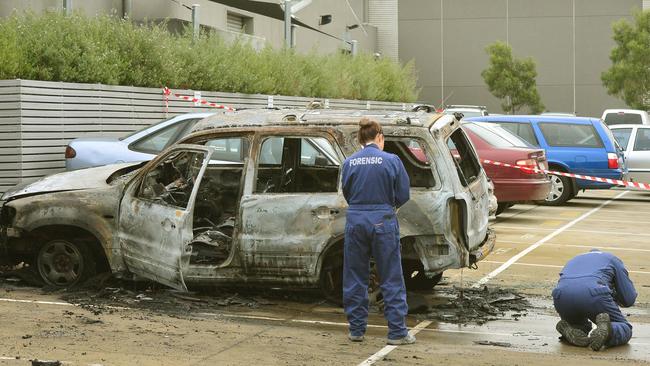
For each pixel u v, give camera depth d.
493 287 17.61
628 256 22.00
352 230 12.95
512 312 15.51
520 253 22.08
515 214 31.52
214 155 20.89
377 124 13.18
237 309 15.24
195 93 31.88
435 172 14.91
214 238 15.73
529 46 86.88
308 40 59.75
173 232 14.97
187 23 42.06
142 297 15.70
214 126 15.69
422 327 14.31
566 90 86.50
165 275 15.20
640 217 31.02
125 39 29.62
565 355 12.61
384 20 87.75
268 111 15.92
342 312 15.16
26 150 24.45
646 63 73.50
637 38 73.88
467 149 16.28
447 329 14.21
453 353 12.59
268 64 38.75
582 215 31.50
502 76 81.06
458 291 17.16
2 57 24.67
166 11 41.44
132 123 28.72
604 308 13.00
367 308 13.16
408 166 15.38
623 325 13.10
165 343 12.74
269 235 15.07
